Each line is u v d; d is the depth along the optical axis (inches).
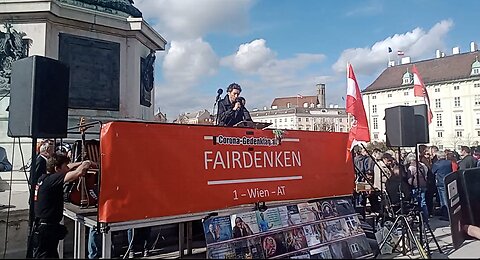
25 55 465.7
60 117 231.6
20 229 309.3
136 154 226.5
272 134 288.2
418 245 274.2
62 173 220.4
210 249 221.3
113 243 293.1
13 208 328.8
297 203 276.2
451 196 271.9
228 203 258.8
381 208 347.3
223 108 336.2
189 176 244.5
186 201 242.1
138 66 553.3
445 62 3314.5
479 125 3063.5
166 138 237.6
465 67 3166.8
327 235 269.0
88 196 277.9
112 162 219.1
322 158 314.8
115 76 526.0
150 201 228.8
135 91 542.9
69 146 371.2
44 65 223.6
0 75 458.3
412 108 311.4
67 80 235.9
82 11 496.7
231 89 338.3
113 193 218.1
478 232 274.5
